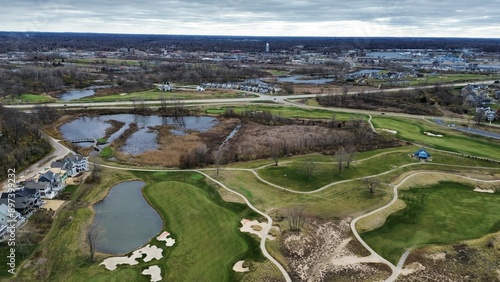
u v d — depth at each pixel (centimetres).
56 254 6819
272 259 6769
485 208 8675
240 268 6512
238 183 9856
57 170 9875
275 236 7469
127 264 6638
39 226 7656
